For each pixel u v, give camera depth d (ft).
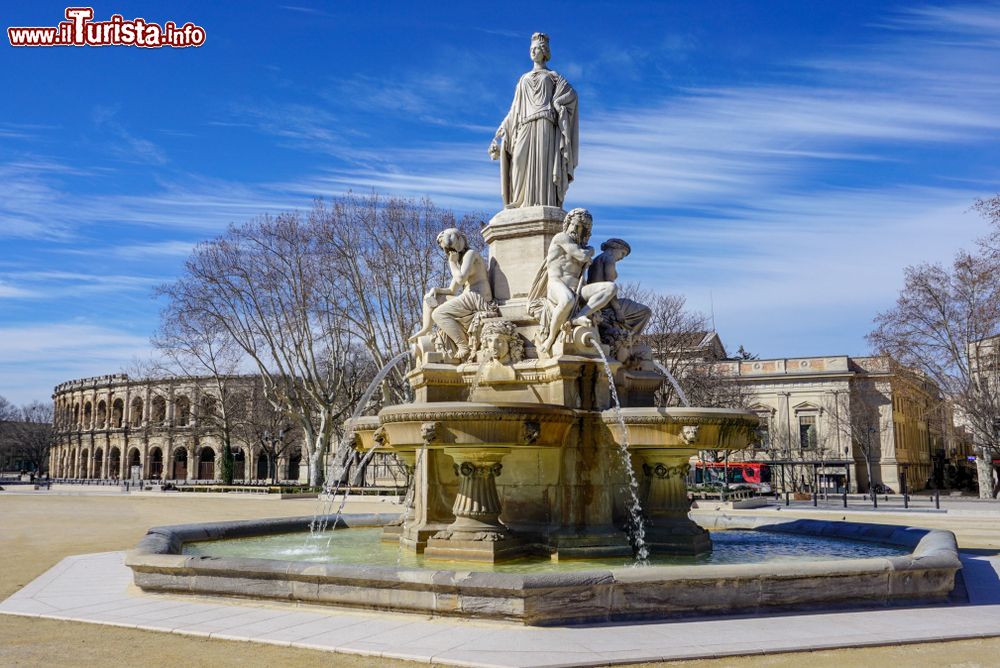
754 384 266.16
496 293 46.91
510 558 37.60
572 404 40.32
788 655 23.81
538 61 50.16
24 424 398.01
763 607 29.14
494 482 39.34
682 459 42.55
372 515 62.08
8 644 25.59
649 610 27.94
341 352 182.60
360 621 27.91
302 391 185.47
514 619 26.94
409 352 50.78
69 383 374.02
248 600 31.71
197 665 22.82
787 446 243.19
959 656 23.67
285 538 52.03
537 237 46.39
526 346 43.57
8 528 78.38
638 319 46.16
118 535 69.46
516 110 49.19
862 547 45.42
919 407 200.54
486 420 35.91
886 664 22.72
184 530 46.34
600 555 38.45
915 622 27.84
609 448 41.01
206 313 160.66
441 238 47.42
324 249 147.33
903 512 112.57
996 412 161.58
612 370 42.22
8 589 37.45
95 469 345.31
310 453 167.63
